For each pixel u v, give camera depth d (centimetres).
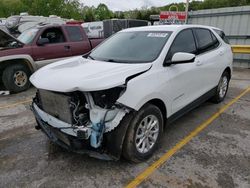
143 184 272
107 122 265
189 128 411
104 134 271
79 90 257
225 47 518
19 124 438
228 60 521
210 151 338
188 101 388
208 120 445
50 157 325
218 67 477
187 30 401
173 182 275
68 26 767
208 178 281
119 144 273
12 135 394
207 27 477
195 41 414
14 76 651
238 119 450
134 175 287
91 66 318
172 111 347
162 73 317
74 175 288
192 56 315
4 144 364
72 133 268
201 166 303
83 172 293
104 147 278
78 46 771
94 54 393
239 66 1055
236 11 1040
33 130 411
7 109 523
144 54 340
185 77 362
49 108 302
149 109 296
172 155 327
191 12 1199
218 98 525
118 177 284
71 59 385
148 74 300
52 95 286
